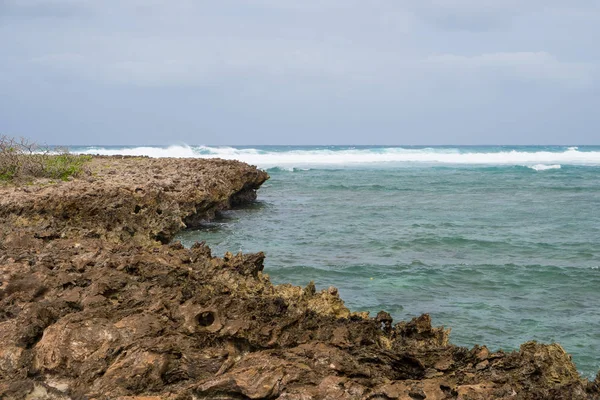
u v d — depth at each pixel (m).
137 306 9.23
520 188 48.47
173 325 8.51
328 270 19.11
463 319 14.42
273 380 7.12
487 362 8.34
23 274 10.08
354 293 16.61
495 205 37.22
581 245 23.78
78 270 10.77
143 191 21.70
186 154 87.12
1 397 6.92
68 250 12.03
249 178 36.28
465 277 18.50
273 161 83.56
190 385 7.35
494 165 81.94
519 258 21.34
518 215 32.69
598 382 7.88
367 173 65.44
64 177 24.03
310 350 8.01
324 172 66.81
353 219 30.55
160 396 7.07
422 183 52.62
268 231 26.42
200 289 10.35
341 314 11.58
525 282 17.97
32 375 7.62
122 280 10.00
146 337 8.08
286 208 34.69
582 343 12.91
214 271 12.09
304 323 8.98
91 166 29.22
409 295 16.47
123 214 18.66
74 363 7.68
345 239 24.72
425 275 18.66
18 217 16.75
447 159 90.75
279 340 8.47
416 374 8.03
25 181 22.05
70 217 17.88
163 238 21.34
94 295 9.49
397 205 36.69
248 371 7.30
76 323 8.16
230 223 28.59
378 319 10.45
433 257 21.39
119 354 7.73
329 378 7.25
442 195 42.97
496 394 7.16
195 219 27.42
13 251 11.86
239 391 7.00
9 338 8.02
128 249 12.73
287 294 11.89
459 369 8.14
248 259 13.59
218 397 7.04
